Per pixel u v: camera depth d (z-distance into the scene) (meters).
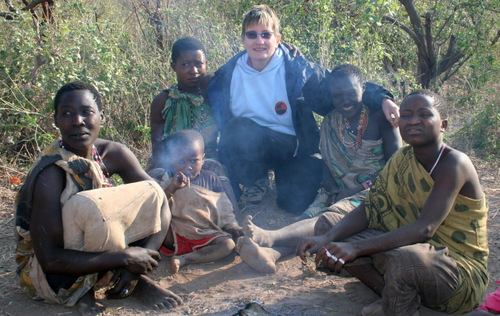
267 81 4.25
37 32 5.68
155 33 6.88
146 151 5.77
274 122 4.32
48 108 5.44
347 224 3.06
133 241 3.05
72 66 5.56
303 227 3.69
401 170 2.91
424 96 2.71
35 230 2.84
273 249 3.61
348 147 3.93
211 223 3.71
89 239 2.84
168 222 3.19
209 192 3.79
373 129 3.86
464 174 2.68
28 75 5.56
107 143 3.29
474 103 7.20
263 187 4.63
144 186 3.06
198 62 4.41
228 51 6.44
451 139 6.25
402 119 2.76
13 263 3.66
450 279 2.60
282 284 3.32
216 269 3.59
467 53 8.14
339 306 3.01
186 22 6.84
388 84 6.70
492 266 3.47
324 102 4.10
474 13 8.12
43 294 2.99
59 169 2.93
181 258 3.56
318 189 4.44
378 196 3.03
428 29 7.92
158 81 6.18
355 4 7.09
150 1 7.48
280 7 7.03
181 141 3.76
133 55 6.38
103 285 3.05
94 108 2.98
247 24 4.11
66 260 2.79
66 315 2.94
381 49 6.79
